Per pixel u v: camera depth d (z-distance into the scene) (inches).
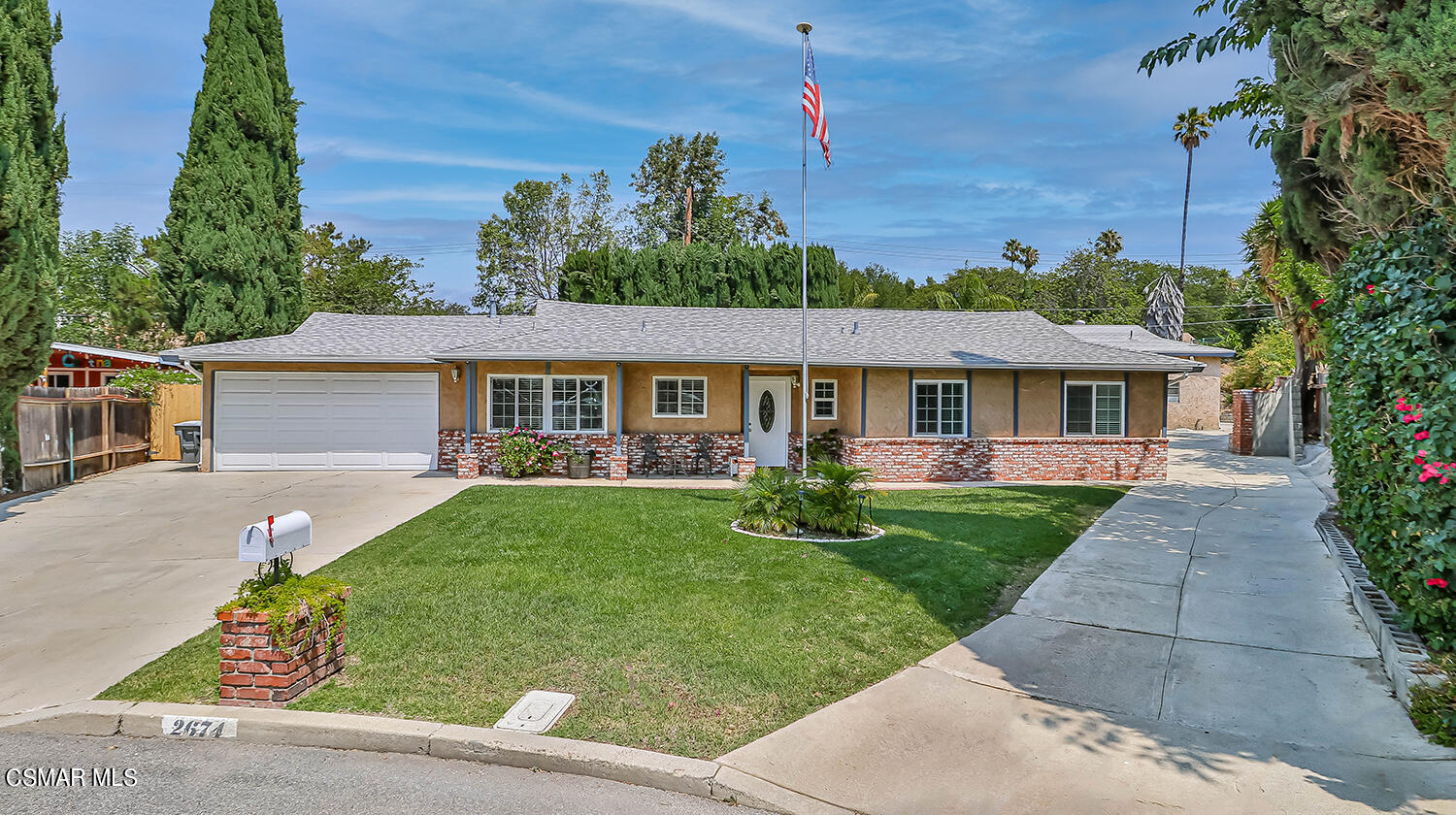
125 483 610.9
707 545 377.1
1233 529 436.1
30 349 469.7
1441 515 194.1
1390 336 214.8
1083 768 173.2
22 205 444.5
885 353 692.1
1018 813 155.5
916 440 676.7
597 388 691.4
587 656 235.0
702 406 707.4
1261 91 441.4
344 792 165.6
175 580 319.6
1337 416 267.7
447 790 167.5
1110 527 442.0
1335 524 425.1
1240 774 169.8
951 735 189.2
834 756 178.9
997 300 1315.2
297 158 1002.7
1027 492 586.6
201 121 914.1
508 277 1674.5
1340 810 154.5
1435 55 185.6
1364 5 203.3
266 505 506.0
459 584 307.6
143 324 953.5
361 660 230.5
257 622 199.0
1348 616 274.5
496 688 212.4
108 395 693.9
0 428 517.0
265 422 706.8
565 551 363.6
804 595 297.4
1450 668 199.9
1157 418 699.4
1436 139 202.4
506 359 645.9
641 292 1278.3
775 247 1295.5
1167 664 234.5
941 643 252.2
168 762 178.5
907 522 447.5
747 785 165.8
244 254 930.1
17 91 446.9
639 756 176.7
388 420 714.8
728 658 234.7
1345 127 231.8
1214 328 2143.2
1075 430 697.6
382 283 1720.0
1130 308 2212.1
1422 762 173.0
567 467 668.1
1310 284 443.2
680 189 1791.3
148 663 229.0
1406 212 241.3
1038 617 278.7
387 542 382.0
